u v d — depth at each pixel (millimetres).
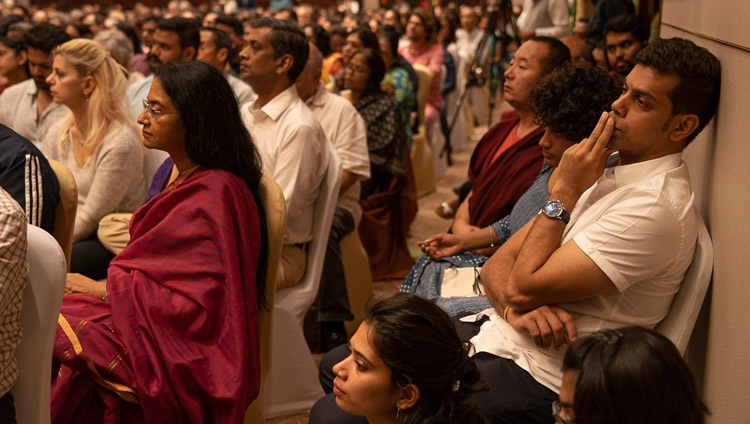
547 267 1896
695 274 1909
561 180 1960
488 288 2125
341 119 3922
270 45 3070
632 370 1090
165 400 2117
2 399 1783
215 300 2211
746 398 1565
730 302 1746
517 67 2885
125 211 3293
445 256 2715
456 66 8180
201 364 2150
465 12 11039
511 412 1907
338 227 3471
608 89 2230
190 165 2377
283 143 2994
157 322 2172
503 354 1986
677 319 1938
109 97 3219
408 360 1501
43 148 3426
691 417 1111
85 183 3258
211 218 2244
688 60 1861
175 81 2307
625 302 1918
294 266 2949
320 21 11258
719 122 1939
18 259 1722
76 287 2377
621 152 1944
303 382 2975
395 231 4586
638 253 1843
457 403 1525
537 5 6648
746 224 1654
